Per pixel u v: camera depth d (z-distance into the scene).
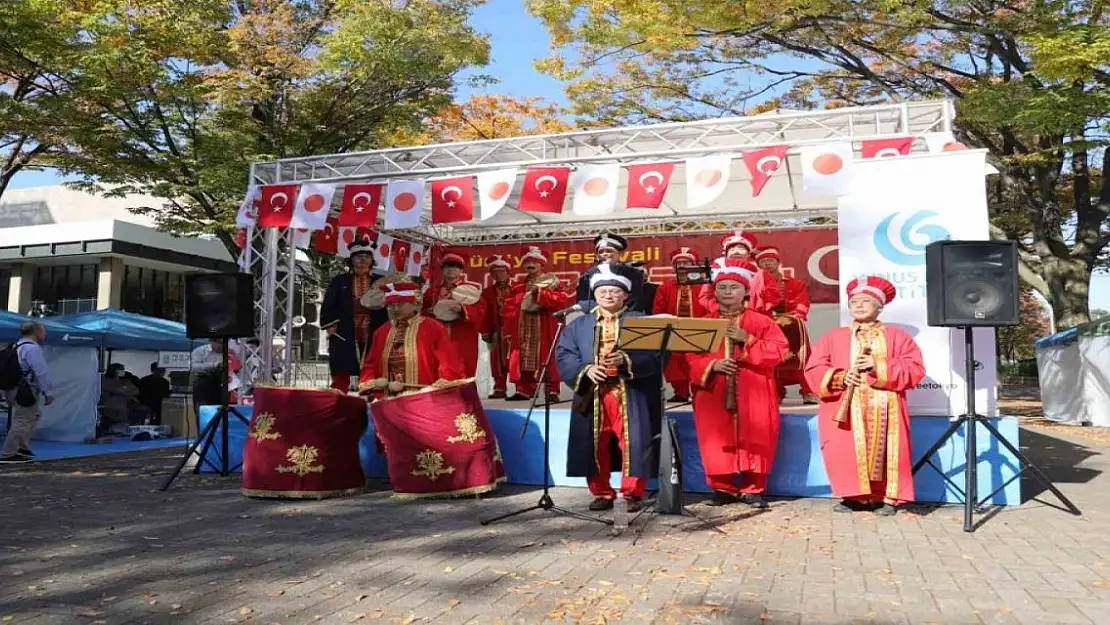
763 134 9.02
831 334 6.66
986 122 14.21
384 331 7.50
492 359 11.70
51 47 13.08
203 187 14.12
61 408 13.09
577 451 6.21
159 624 3.80
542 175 8.56
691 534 5.73
